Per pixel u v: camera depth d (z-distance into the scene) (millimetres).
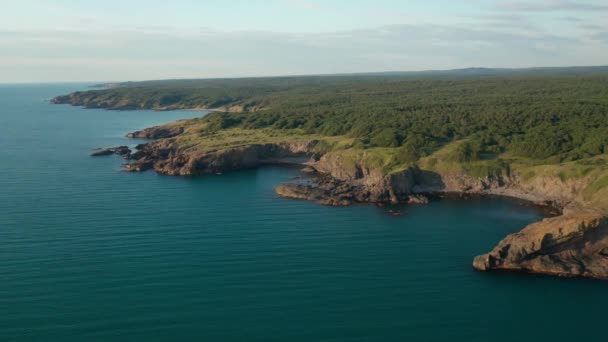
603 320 61781
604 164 111688
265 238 88500
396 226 96062
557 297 66875
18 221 96250
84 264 76188
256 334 58469
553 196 111938
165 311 63000
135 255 79938
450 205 111062
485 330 59781
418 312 63469
